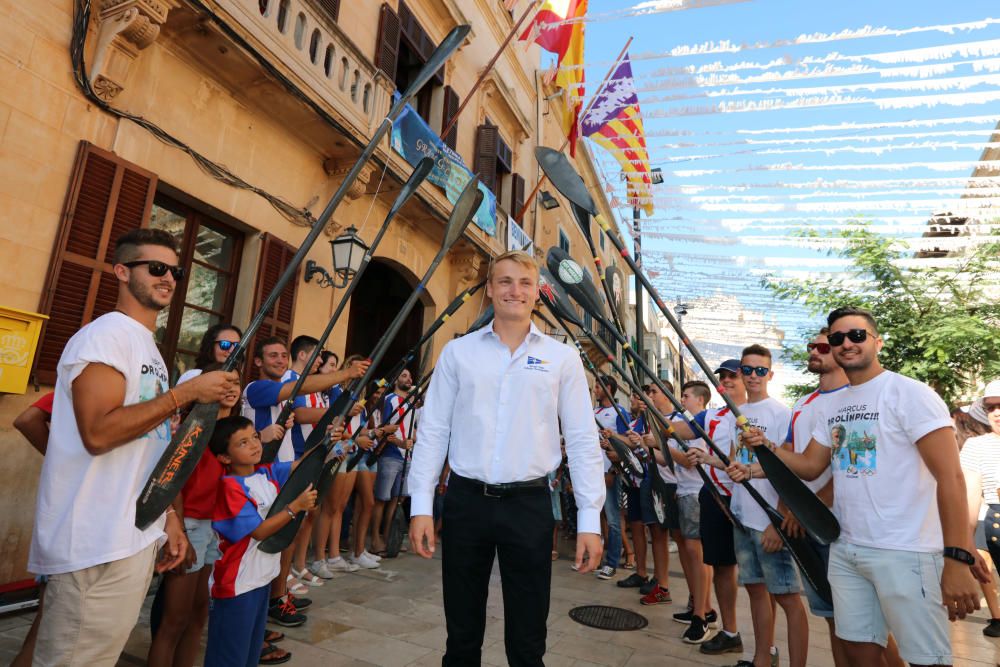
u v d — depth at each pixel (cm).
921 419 184
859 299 878
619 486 495
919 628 176
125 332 164
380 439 367
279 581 313
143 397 166
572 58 820
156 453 175
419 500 179
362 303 815
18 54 333
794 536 238
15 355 309
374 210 657
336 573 426
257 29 445
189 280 455
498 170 1012
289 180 535
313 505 215
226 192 467
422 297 788
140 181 389
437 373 199
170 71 423
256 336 482
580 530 174
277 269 512
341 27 612
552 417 187
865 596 194
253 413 292
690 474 356
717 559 312
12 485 313
